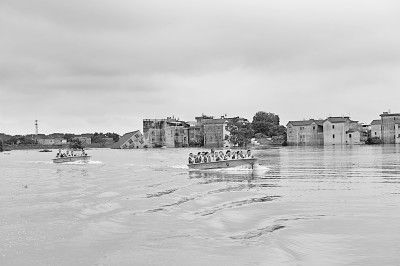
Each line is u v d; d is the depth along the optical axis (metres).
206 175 57.97
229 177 54.31
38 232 24.55
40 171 74.44
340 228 23.73
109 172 67.75
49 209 31.80
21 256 20.20
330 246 20.38
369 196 34.62
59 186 47.47
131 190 42.31
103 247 21.34
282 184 44.88
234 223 26.03
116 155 148.50
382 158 89.62
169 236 23.16
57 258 19.78
